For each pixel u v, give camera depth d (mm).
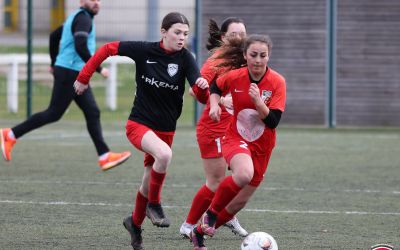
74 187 26281
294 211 22438
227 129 17594
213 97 17531
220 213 17266
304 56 46875
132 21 51188
